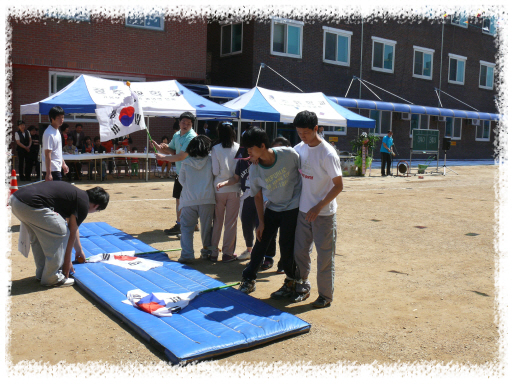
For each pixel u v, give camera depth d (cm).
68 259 468
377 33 2306
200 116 1237
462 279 510
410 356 333
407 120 2466
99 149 1355
